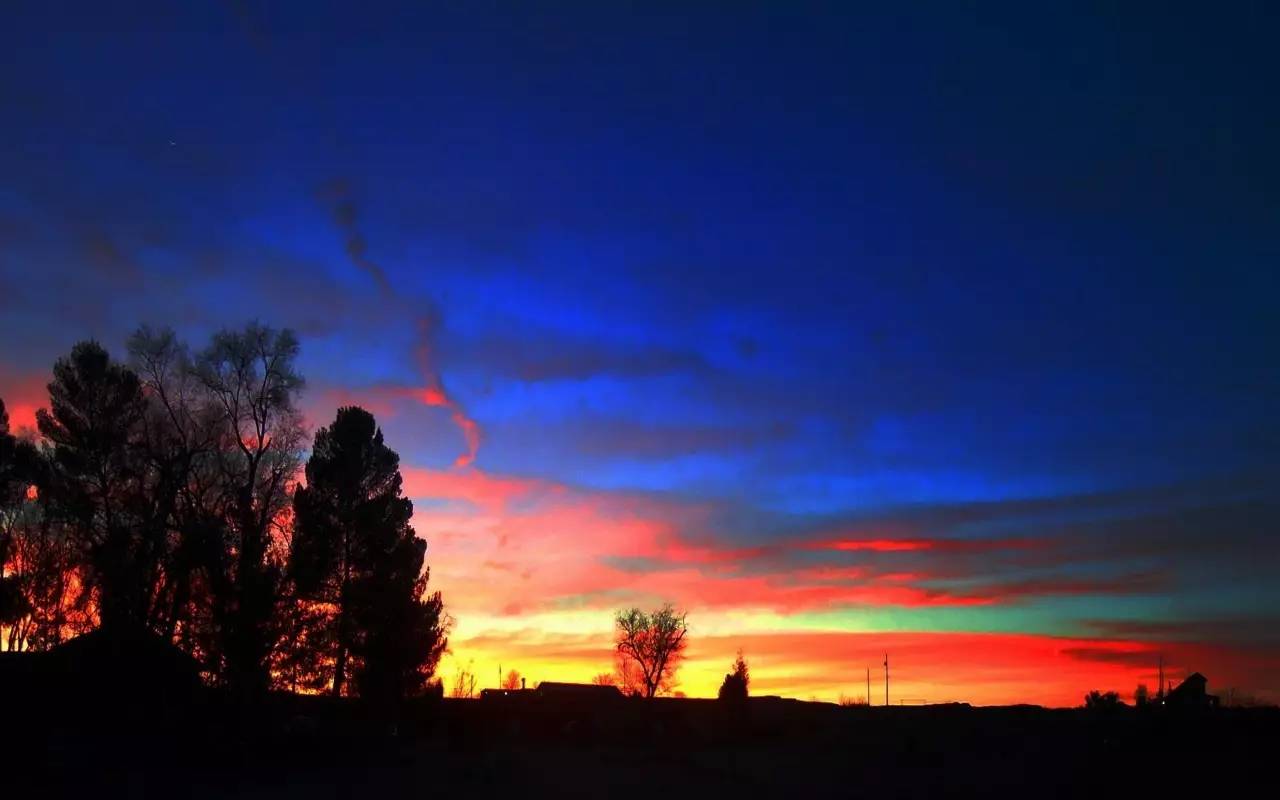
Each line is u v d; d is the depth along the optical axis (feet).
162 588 142.31
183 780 118.52
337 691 168.45
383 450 185.78
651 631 290.97
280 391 146.00
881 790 145.18
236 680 132.67
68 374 148.77
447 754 162.30
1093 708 299.58
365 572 175.42
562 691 316.19
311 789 118.93
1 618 138.00
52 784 107.04
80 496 144.87
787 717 289.33
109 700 133.90
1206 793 134.72
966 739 222.07
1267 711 224.12
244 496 140.15
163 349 145.69
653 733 244.63
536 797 122.21
